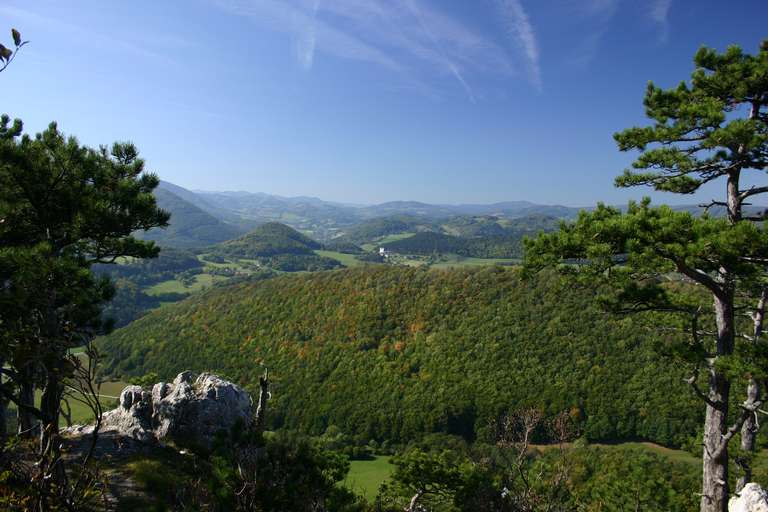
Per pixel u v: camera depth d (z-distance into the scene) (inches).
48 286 224.8
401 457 685.9
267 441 351.9
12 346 165.9
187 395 568.4
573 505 574.9
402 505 677.3
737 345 344.8
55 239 460.4
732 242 290.2
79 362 158.4
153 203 493.7
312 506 303.3
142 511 342.0
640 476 620.1
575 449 1537.9
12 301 186.4
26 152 413.1
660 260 321.4
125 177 502.3
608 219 339.6
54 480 163.0
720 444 354.0
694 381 350.3
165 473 428.1
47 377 162.2
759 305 405.7
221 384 605.6
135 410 551.8
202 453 519.8
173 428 541.0
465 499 584.1
